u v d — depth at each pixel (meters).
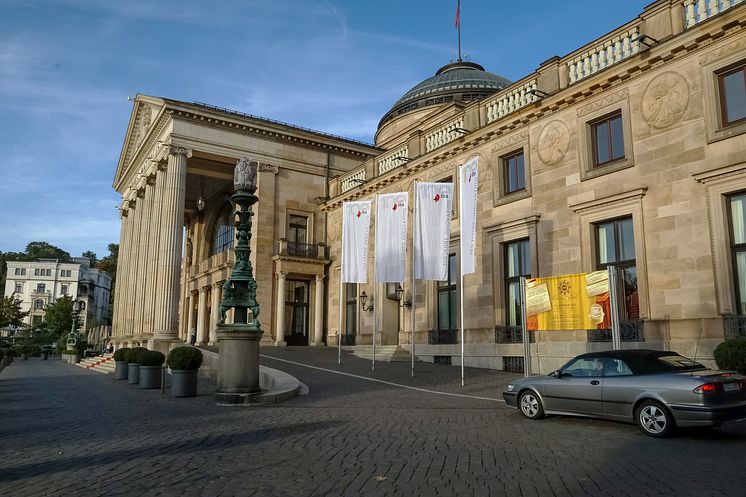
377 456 7.84
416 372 22.03
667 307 17.41
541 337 21.33
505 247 24.12
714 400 8.73
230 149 36.50
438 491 6.10
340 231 37.41
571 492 6.07
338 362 25.64
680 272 17.19
